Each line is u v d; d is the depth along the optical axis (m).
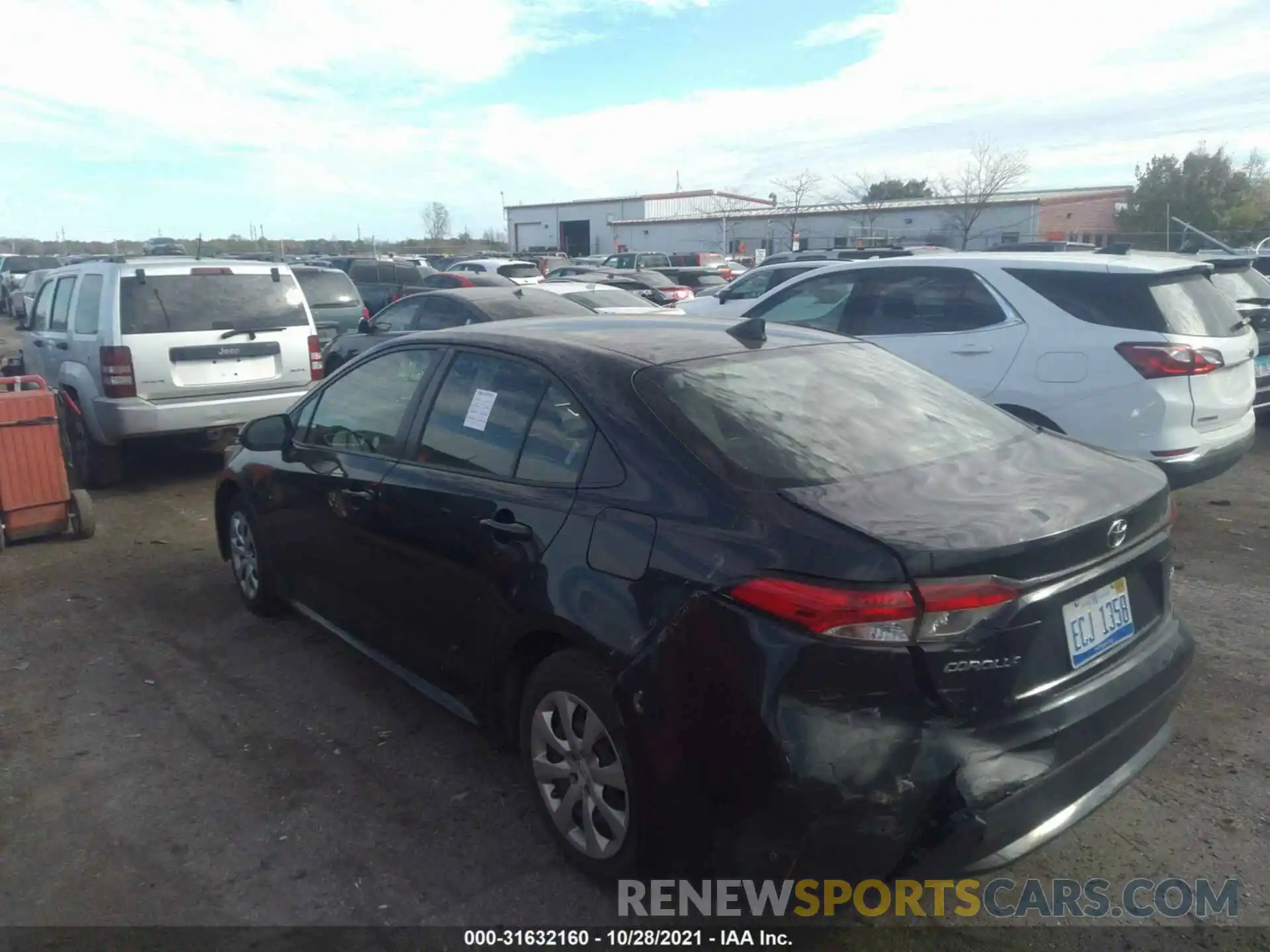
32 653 5.12
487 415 3.77
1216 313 6.52
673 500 2.96
